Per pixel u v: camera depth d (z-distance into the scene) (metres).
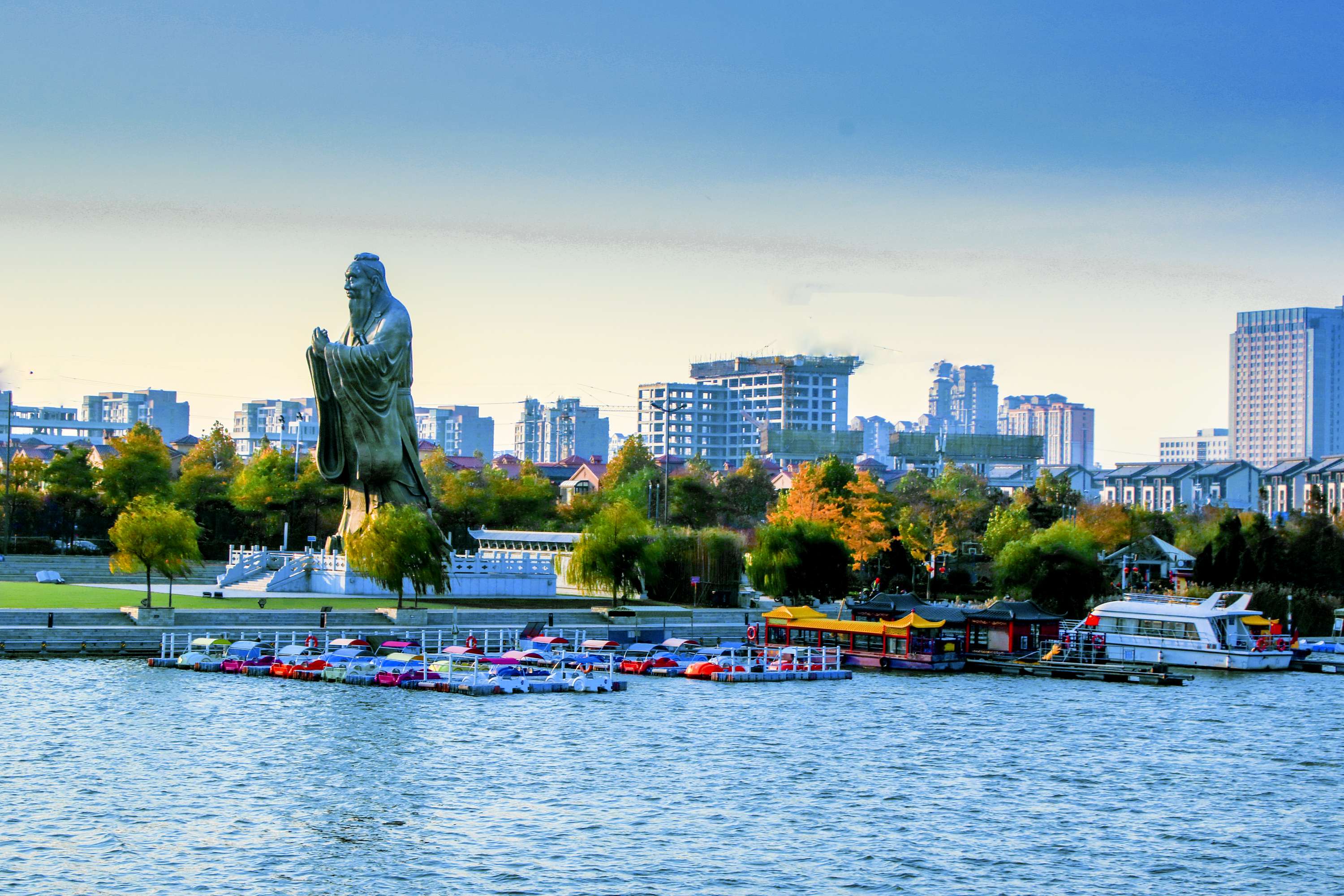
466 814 82.00
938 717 115.12
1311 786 93.38
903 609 153.12
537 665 133.62
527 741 101.19
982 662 146.38
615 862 73.88
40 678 117.50
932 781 92.31
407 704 113.56
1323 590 196.75
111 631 130.12
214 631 132.75
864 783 91.31
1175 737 108.56
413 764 93.25
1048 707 121.31
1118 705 123.50
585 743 101.12
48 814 79.56
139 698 110.94
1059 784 92.56
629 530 167.38
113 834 76.50
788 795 87.88
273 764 91.81
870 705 120.38
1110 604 159.25
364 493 167.38
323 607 144.75
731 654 143.75
